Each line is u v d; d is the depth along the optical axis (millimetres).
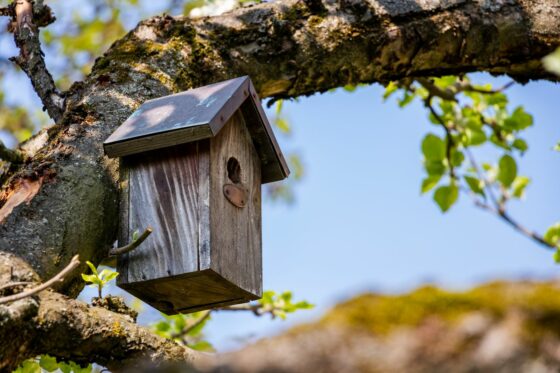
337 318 3738
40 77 7465
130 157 6590
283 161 7324
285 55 7977
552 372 3387
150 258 6328
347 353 3631
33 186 6418
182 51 7715
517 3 8438
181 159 6469
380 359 3576
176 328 8727
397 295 3746
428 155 9414
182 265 6254
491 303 3598
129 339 5957
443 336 3553
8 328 5395
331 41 8047
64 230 6258
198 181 6395
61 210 6320
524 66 8578
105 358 5926
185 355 6152
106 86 7277
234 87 6742
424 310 3650
